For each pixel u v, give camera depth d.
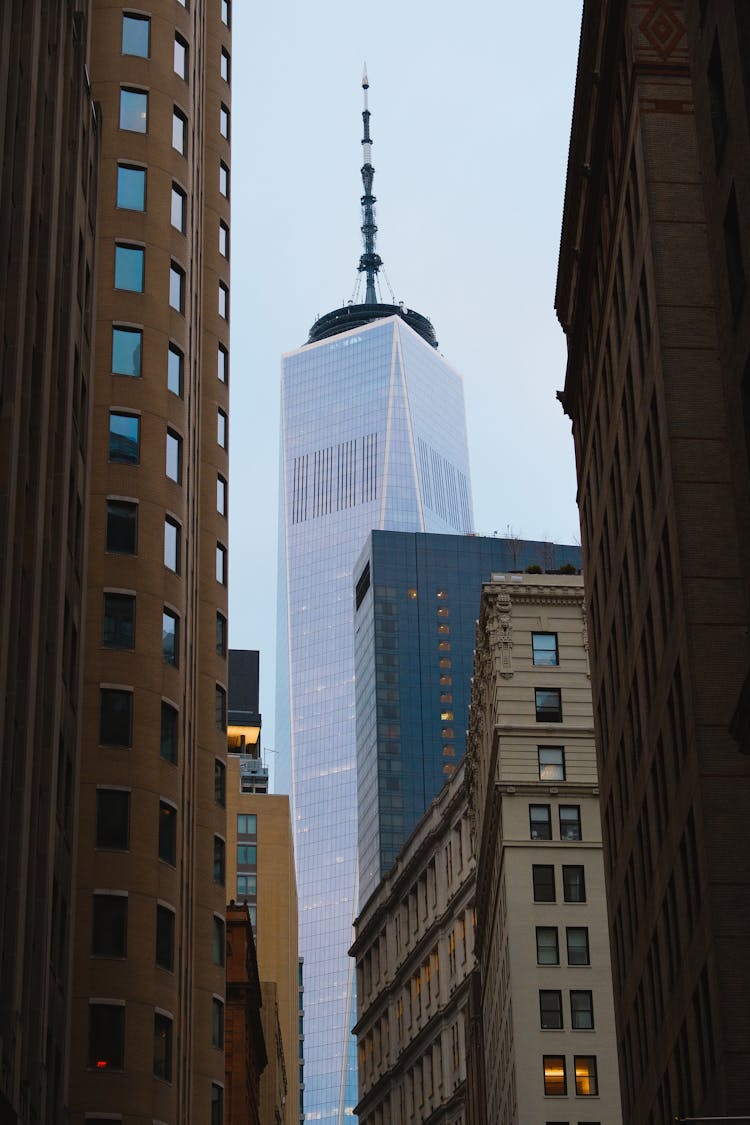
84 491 85.25
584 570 112.75
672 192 84.56
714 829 73.00
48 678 72.19
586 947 145.75
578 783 151.62
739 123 58.41
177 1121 96.50
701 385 80.81
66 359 76.69
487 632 161.00
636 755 92.50
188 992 105.94
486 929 171.25
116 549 102.19
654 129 85.88
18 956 61.34
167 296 109.44
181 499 107.19
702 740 74.25
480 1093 172.50
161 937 97.06
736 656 75.69
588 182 100.12
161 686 101.38
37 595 66.75
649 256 84.00
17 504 63.56
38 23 68.38
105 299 107.12
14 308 63.25
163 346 108.19
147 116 112.38
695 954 75.81
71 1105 90.31
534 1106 139.25
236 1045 157.75
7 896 61.66
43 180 72.00
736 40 58.97
